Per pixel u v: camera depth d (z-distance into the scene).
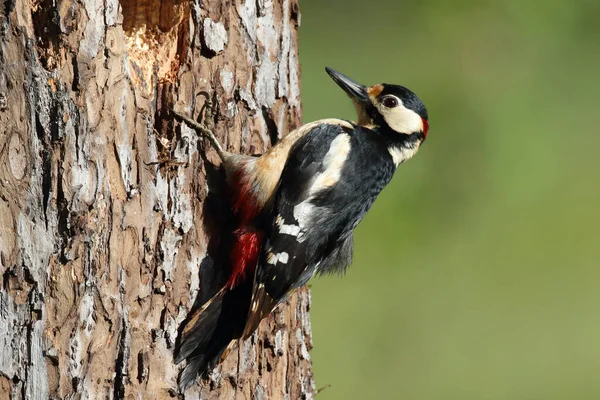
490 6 20.03
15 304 8.09
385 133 11.15
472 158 19.36
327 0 20.48
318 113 19.27
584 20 19.97
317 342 17.25
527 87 19.80
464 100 19.67
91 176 8.35
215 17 9.53
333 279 18.05
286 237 9.66
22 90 8.07
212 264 9.52
